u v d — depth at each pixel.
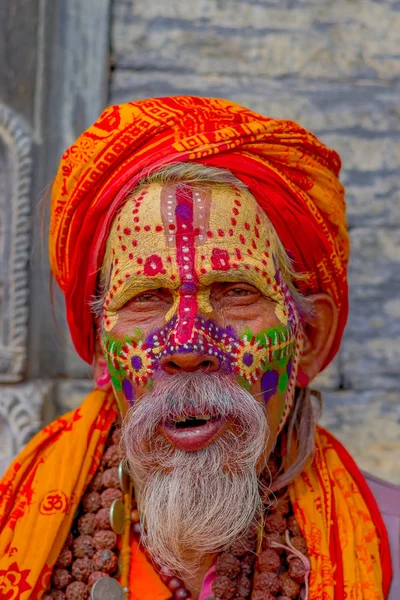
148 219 1.11
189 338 1.07
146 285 1.11
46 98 1.92
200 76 1.95
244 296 1.13
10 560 1.12
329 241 1.22
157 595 1.16
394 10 1.97
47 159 1.92
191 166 1.12
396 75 1.97
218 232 1.11
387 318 1.95
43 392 1.89
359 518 1.20
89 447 1.24
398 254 1.95
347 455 1.28
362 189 1.95
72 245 1.21
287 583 1.15
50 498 1.18
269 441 1.16
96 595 1.13
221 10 1.95
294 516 1.20
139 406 1.11
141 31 1.95
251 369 1.12
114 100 1.94
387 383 1.95
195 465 1.09
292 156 1.17
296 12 1.96
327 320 1.27
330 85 1.96
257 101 1.94
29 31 1.91
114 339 1.14
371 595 1.11
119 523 1.20
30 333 1.90
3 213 1.89
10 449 1.86
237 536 1.16
